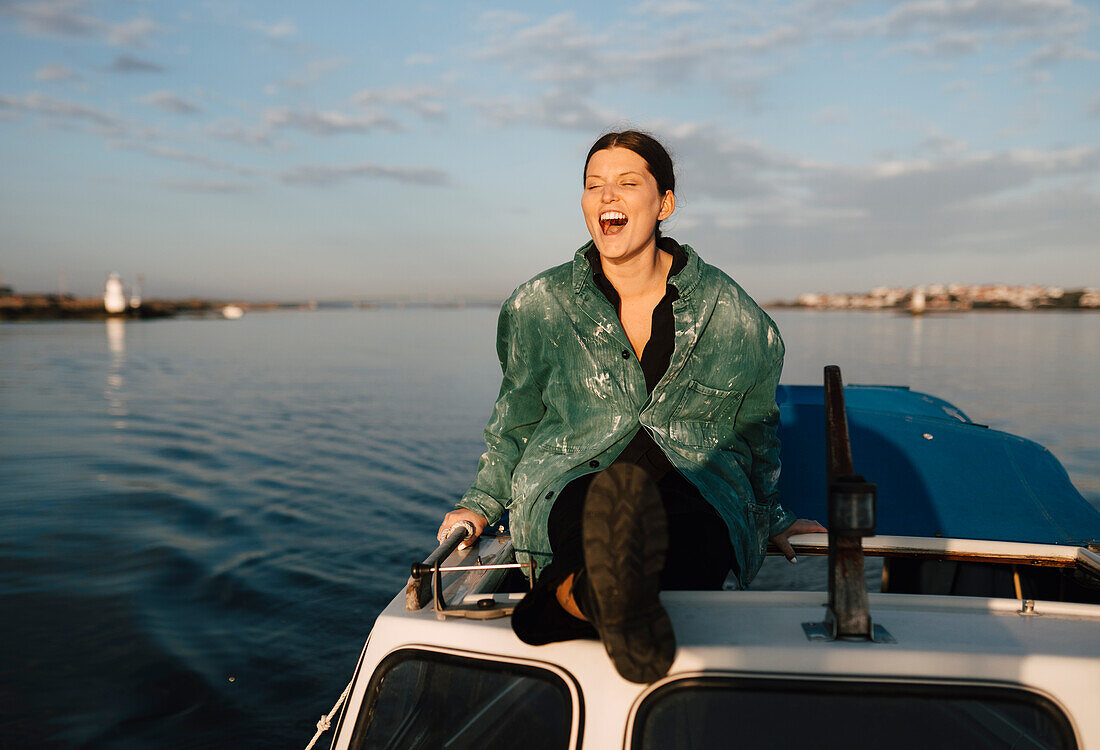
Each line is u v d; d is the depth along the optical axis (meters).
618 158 2.17
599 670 1.49
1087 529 3.06
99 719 4.52
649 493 1.35
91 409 17.59
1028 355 30.12
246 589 6.64
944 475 3.42
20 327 64.12
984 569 3.01
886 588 3.33
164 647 5.48
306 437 14.00
